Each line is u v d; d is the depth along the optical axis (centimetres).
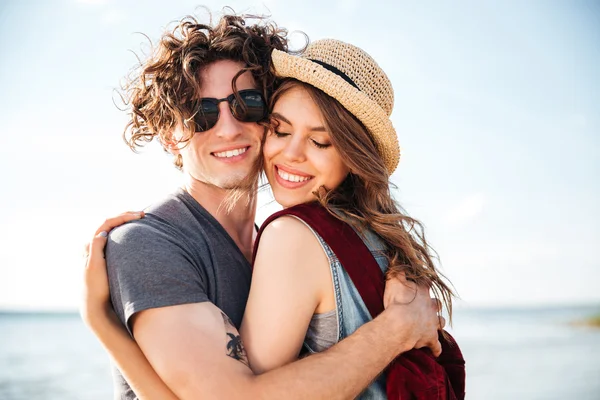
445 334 229
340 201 232
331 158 227
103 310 204
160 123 257
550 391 1722
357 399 203
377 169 226
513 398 1647
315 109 223
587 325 3225
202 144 246
